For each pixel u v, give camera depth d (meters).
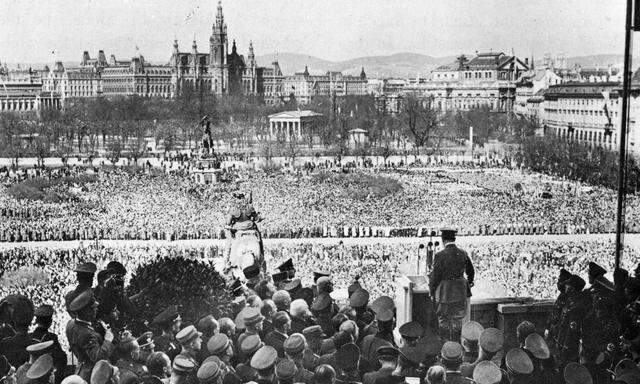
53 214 153.62
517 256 106.44
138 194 179.38
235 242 61.97
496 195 177.88
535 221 144.62
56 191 180.12
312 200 173.62
